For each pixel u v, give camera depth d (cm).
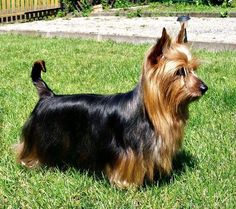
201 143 167
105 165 135
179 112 125
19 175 150
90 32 417
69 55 329
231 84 237
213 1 600
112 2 628
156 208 131
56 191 140
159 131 123
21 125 186
